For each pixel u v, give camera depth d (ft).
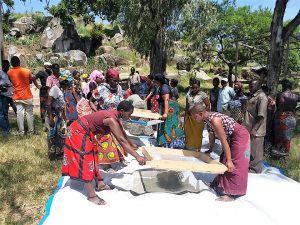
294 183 18.33
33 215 16.06
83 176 14.70
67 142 15.03
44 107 29.27
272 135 24.68
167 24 51.57
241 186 15.96
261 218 14.34
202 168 15.30
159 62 54.13
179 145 22.72
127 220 13.71
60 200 15.03
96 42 107.45
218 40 74.33
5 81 28.07
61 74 30.66
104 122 14.89
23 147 24.75
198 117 16.21
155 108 28.50
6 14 102.37
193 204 15.16
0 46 35.27
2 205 16.80
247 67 96.78
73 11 102.12
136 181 17.49
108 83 21.09
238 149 15.80
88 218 13.76
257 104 19.76
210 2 52.49
